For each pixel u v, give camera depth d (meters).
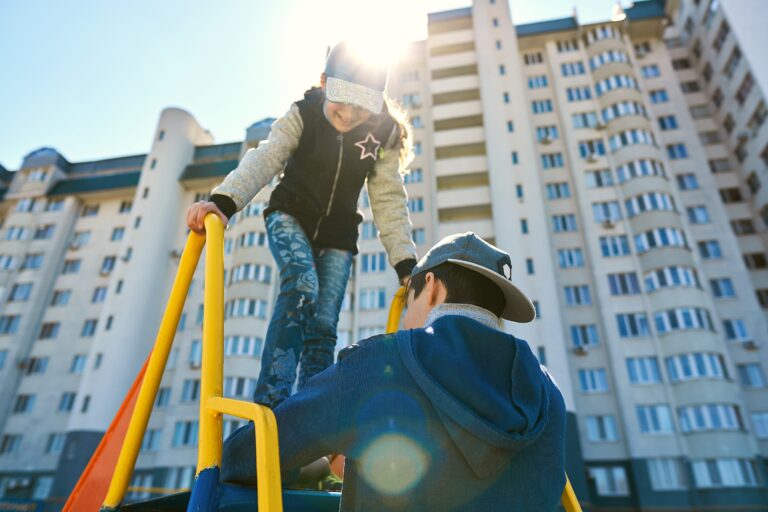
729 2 26.00
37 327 32.72
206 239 1.37
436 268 1.32
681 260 25.98
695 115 33.81
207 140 39.78
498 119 31.08
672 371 24.09
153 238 32.31
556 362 24.19
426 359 1.03
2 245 35.34
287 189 1.87
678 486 22.00
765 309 26.97
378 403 0.98
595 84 32.25
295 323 1.54
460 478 0.94
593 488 22.97
